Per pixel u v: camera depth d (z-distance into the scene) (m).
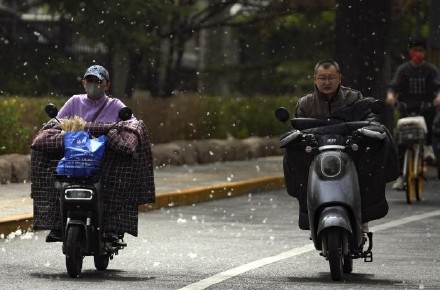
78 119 17.83
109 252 18.11
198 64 77.94
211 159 44.66
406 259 20.28
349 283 17.30
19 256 20.06
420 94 33.28
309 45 69.81
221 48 77.25
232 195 34.44
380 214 17.91
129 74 55.53
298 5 60.06
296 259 20.12
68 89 57.44
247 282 17.30
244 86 71.69
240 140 47.69
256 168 41.97
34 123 37.09
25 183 33.00
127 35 51.34
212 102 48.00
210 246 21.98
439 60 46.25
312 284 17.14
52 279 17.36
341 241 17.25
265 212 29.56
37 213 17.84
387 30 45.69
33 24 62.41
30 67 53.88
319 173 17.30
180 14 53.22
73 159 17.44
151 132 43.06
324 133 17.69
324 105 18.03
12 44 54.41
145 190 18.00
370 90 45.41
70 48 59.34
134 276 17.86
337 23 45.62
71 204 17.41
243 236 23.83
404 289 16.78
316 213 17.28
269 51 72.81
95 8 51.16
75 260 17.41
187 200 31.64
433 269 19.03
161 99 44.12
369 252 18.28
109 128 17.83
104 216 17.83
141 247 21.75
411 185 31.31
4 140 34.97
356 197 17.25
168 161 41.97
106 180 17.81
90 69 18.47
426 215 28.20
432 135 35.25
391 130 46.31
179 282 17.23
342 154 17.41
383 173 17.72
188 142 43.97
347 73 45.47
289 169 17.94
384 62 45.84
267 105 52.19
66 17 54.41
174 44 59.25
